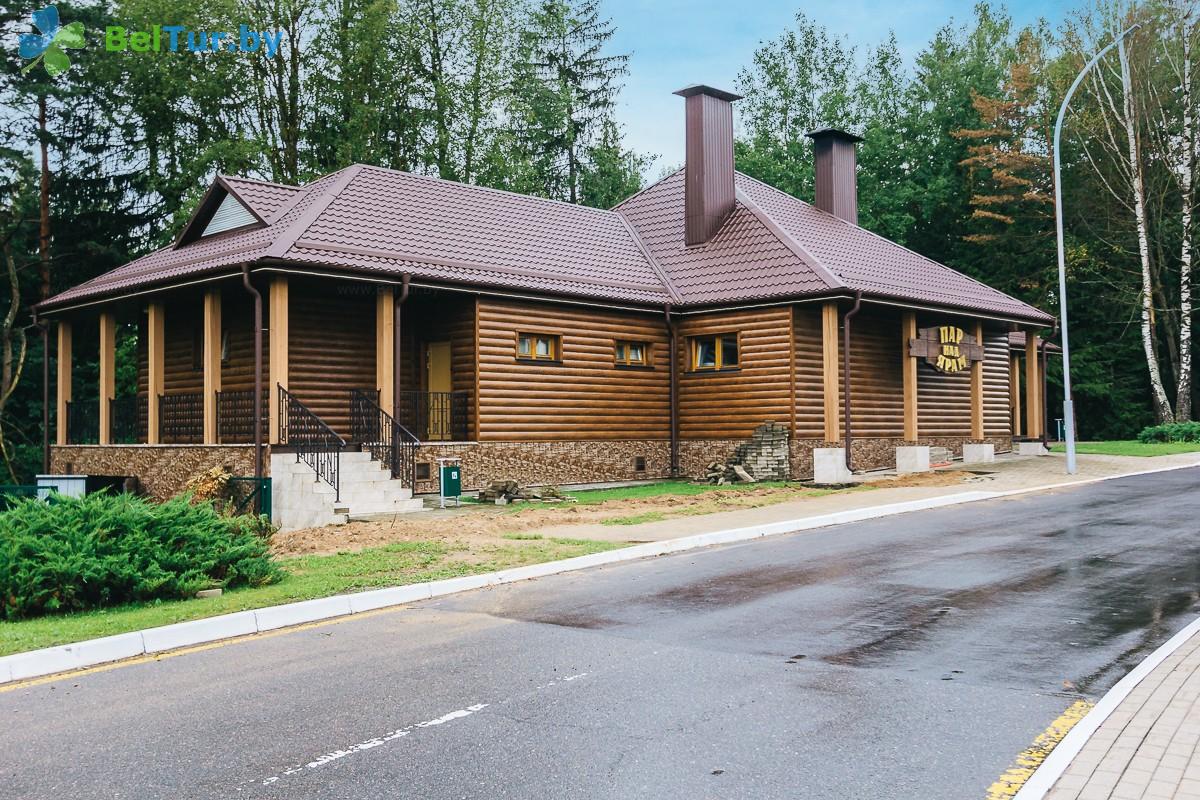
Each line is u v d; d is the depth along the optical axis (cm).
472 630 835
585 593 983
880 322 2456
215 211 2264
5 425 3438
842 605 904
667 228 2662
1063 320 2189
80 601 930
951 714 595
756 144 5103
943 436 2664
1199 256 3928
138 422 2167
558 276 2192
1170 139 3828
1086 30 3847
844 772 506
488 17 3800
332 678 695
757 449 2219
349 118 3591
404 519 1573
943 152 4638
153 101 3344
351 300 2081
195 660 761
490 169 3850
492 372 2055
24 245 3381
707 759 527
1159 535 1295
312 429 1805
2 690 690
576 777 505
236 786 500
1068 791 459
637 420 2320
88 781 511
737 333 2295
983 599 920
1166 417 3488
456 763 527
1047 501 1700
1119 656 720
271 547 1294
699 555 1208
